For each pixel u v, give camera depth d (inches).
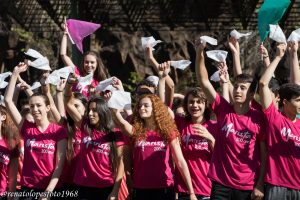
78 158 438.9
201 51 394.9
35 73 818.8
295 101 380.2
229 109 394.0
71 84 442.3
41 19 858.1
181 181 420.8
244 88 388.8
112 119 427.2
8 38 854.5
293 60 412.5
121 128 412.2
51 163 434.9
